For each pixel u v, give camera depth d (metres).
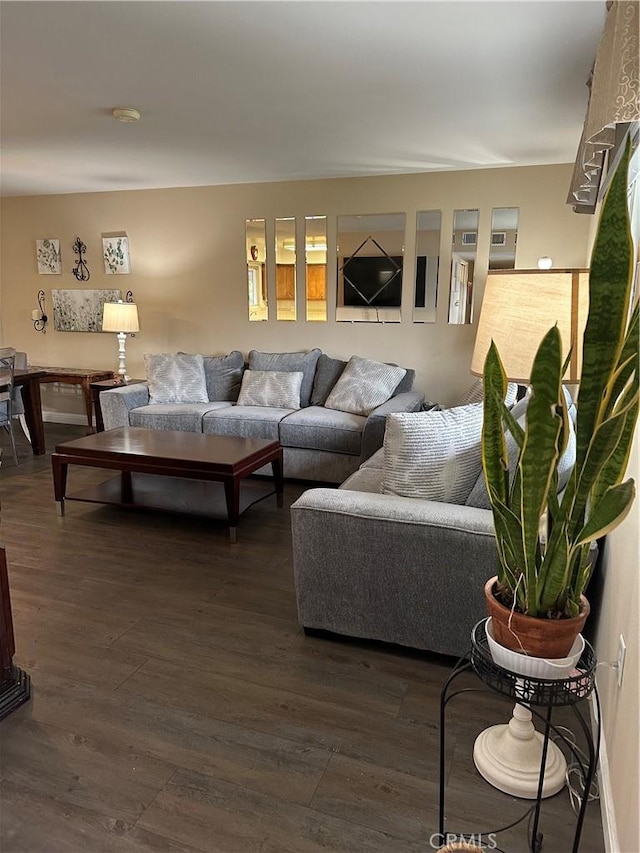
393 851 1.38
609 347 1.15
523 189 4.32
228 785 1.57
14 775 1.59
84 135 3.55
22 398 4.79
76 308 5.97
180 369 4.93
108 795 1.53
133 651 2.17
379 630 2.15
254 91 2.78
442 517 1.99
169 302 5.58
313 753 1.68
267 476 4.29
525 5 1.96
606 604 1.78
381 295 4.85
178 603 2.52
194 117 3.19
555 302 1.51
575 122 3.25
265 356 4.93
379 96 2.84
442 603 2.03
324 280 5.00
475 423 2.20
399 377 4.45
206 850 1.38
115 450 3.38
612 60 1.24
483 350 1.67
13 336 6.26
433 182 4.53
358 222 4.81
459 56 2.37
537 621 1.27
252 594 2.60
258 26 2.12
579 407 1.20
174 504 3.38
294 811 1.49
